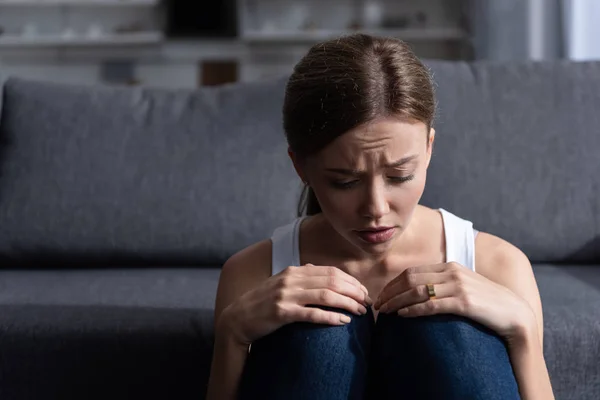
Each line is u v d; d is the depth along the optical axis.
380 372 1.30
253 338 1.34
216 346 1.37
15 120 2.04
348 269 1.50
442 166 1.96
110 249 1.95
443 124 1.99
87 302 1.67
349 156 1.26
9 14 5.35
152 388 1.55
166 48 5.43
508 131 1.98
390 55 1.29
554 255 1.94
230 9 5.50
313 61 1.31
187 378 1.55
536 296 1.46
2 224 1.96
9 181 1.99
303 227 1.54
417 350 1.27
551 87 2.02
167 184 1.98
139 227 1.96
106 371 1.55
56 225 1.96
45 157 2.00
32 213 1.96
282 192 1.98
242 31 5.39
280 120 2.03
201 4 5.50
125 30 5.39
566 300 1.63
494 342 1.29
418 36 5.33
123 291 1.75
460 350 1.26
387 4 5.37
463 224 1.52
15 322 1.57
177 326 1.56
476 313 1.29
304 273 1.34
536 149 1.97
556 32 4.19
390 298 1.33
